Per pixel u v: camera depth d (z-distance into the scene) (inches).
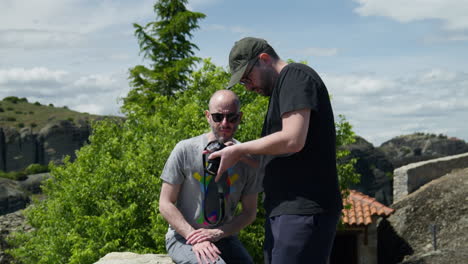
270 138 80.9
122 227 380.5
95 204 424.5
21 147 3809.1
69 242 422.9
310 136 83.2
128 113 502.6
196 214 109.4
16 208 2503.7
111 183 402.9
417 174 845.2
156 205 347.6
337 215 85.7
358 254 632.4
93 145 502.3
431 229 599.8
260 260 344.8
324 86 84.6
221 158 85.2
